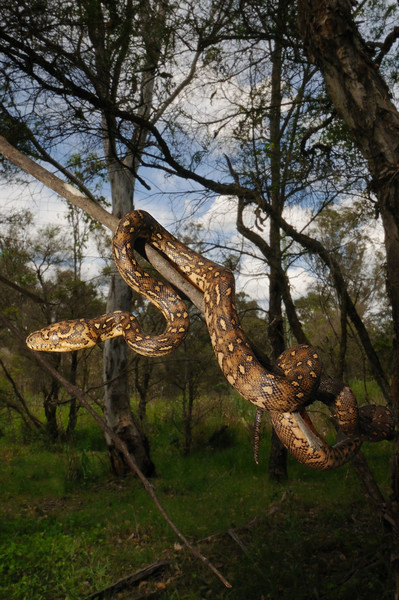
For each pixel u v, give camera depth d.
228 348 3.09
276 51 9.31
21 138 8.80
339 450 3.36
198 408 17.86
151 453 16.88
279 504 10.44
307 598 6.66
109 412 14.83
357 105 5.04
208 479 13.26
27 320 17.92
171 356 16.59
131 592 7.36
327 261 9.37
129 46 7.95
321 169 8.34
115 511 10.95
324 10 5.04
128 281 3.62
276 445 12.87
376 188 5.12
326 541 8.30
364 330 8.67
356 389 17.97
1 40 7.54
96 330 3.88
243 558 7.91
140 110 10.58
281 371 3.08
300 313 14.26
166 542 9.08
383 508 6.59
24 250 16.41
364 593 6.49
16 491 12.49
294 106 9.48
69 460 14.20
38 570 7.95
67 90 7.73
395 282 5.04
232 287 3.30
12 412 20.27
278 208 10.05
